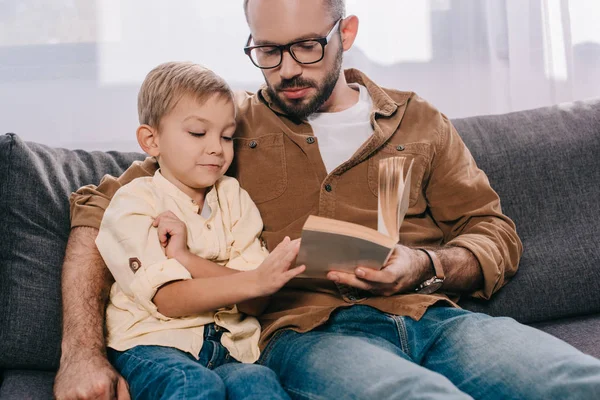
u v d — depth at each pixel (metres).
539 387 1.07
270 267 1.17
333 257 1.13
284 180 1.44
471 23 2.08
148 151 1.37
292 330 1.28
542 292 1.55
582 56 2.13
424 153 1.48
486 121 1.74
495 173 1.65
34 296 1.35
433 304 1.33
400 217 1.18
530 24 2.09
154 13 1.97
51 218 1.43
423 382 1.04
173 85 1.31
